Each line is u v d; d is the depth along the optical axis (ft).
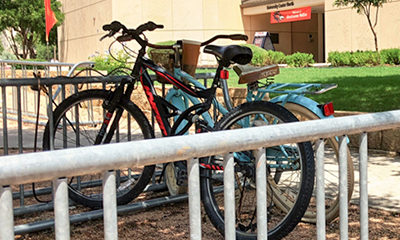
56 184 4.59
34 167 4.37
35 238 12.11
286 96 12.35
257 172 6.07
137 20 95.96
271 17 98.12
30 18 113.80
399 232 12.04
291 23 111.14
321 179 6.65
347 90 32.14
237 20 100.83
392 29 74.28
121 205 13.62
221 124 11.93
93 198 14.16
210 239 11.82
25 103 35.40
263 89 12.70
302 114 12.10
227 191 5.78
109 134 14.06
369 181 16.87
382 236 11.81
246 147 5.81
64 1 114.83
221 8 98.43
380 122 7.11
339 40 81.82
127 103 13.73
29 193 14.98
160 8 96.32
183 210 14.20
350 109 26.32
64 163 4.52
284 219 10.74
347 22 80.43
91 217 12.87
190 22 96.63
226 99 12.80
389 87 32.09
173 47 13.47
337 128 6.63
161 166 18.70
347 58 65.36
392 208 13.74
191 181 5.46
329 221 12.50
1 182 4.23
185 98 13.98
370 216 13.20
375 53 63.46
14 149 24.94
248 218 12.48
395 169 18.58
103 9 97.86
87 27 104.17
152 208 14.37
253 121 12.03
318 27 111.45
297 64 70.28
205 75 16.22
